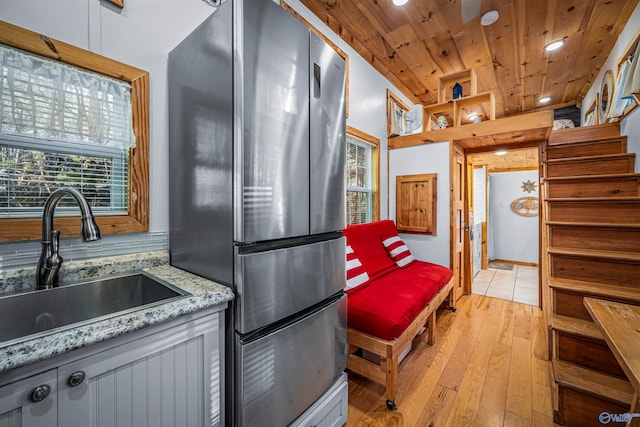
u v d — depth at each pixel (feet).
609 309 3.87
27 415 2.06
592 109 12.42
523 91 13.41
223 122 3.54
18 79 3.56
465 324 9.25
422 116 11.52
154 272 4.31
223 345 3.37
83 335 2.28
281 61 3.76
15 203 3.66
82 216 3.20
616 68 9.27
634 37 7.56
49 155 3.92
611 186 7.56
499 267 18.20
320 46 4.48
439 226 10.86
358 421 5.12
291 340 3.88
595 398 4.67
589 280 6.33
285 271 3.77
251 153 3.36
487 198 17.95
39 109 3.70
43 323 3.45
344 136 5.05
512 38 9.26
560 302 6.32
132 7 4.58
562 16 8.13
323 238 4.65
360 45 9.74
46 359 2.10
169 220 4.90
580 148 9.64
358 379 6.46
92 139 4.13
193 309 2.97
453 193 10.57
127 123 4.47
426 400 5.65
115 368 2.49
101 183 4.37
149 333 2.70
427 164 11.10
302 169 4.08
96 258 4.22
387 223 10.71
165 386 2.84
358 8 7.93
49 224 3.53
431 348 7.69
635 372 2.48
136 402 2.63
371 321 5.68
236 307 3.36
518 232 19.43
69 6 3.97
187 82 4.33
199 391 3.13
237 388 3.32
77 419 2.28
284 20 3.82
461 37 9.25
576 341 5.48
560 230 7.06
